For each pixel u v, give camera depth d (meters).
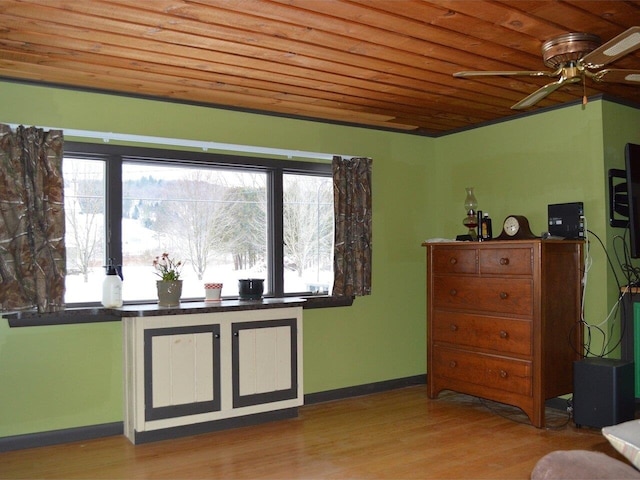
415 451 3.22
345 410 4.09
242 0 2.35
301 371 3.85
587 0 2.39
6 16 2.48
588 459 1.39
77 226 3.56
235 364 3.58
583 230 3.90
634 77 2.66
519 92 3.77
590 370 3.45
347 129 4.56
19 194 3.23
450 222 4.96
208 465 3.01
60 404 3.40
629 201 3.66
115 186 3.66
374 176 4.71
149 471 2.93
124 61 3.09
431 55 3.05
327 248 4.52
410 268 4.93
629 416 3.43
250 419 3.70
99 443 3.37
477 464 3.01
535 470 1.45
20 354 3.29
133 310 3.29
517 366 3.71
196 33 2.71
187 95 3.72
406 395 4.54
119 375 3.58
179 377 3.39
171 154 3.83
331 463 3.04
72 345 3.44
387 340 4.76
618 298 3.86
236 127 4.02
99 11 2.44
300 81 3.49
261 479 2.83
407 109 4.21
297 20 2.56
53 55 2.98
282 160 4.29
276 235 4.25
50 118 3.40
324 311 4.41
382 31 2.71
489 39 2.83
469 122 4.66
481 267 3.96
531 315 3.63
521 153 4.36
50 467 2.99
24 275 3.25
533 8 2.47
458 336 4.14
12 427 3.26
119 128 3.60
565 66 2.71
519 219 3.82
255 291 3.94
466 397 4.45
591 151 3.88
